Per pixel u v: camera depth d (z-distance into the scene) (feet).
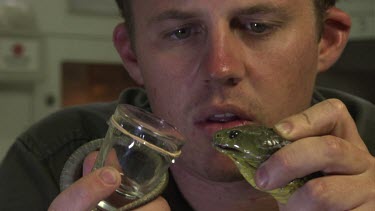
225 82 1.42
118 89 3.47
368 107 2.10
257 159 1.24
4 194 1.98
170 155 1.26
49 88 3.42
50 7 3.38
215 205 1.80
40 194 1.99
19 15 3.31
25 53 3.33
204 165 1.54
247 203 1.77
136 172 1.28
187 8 1.46
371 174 1.23
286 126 1.24
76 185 1.25
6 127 3.34
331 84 2.58
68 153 2.10
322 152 1.19
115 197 1.30
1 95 3.33
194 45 1.50
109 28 3.49
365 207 1.20
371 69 2.56
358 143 1.29
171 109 1.56
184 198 1.84
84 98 3.48
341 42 1.82
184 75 1.50
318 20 1.62
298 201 1.21
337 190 1.19
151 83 1.61
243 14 1.44
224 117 1.48
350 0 3.67
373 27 3.67
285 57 1.48
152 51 1.57
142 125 1.26
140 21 1.61
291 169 1.17
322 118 1.25
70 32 3.42
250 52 1.46
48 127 2.20
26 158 2.08
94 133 2.16
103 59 3.48
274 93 1.48
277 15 1.47
